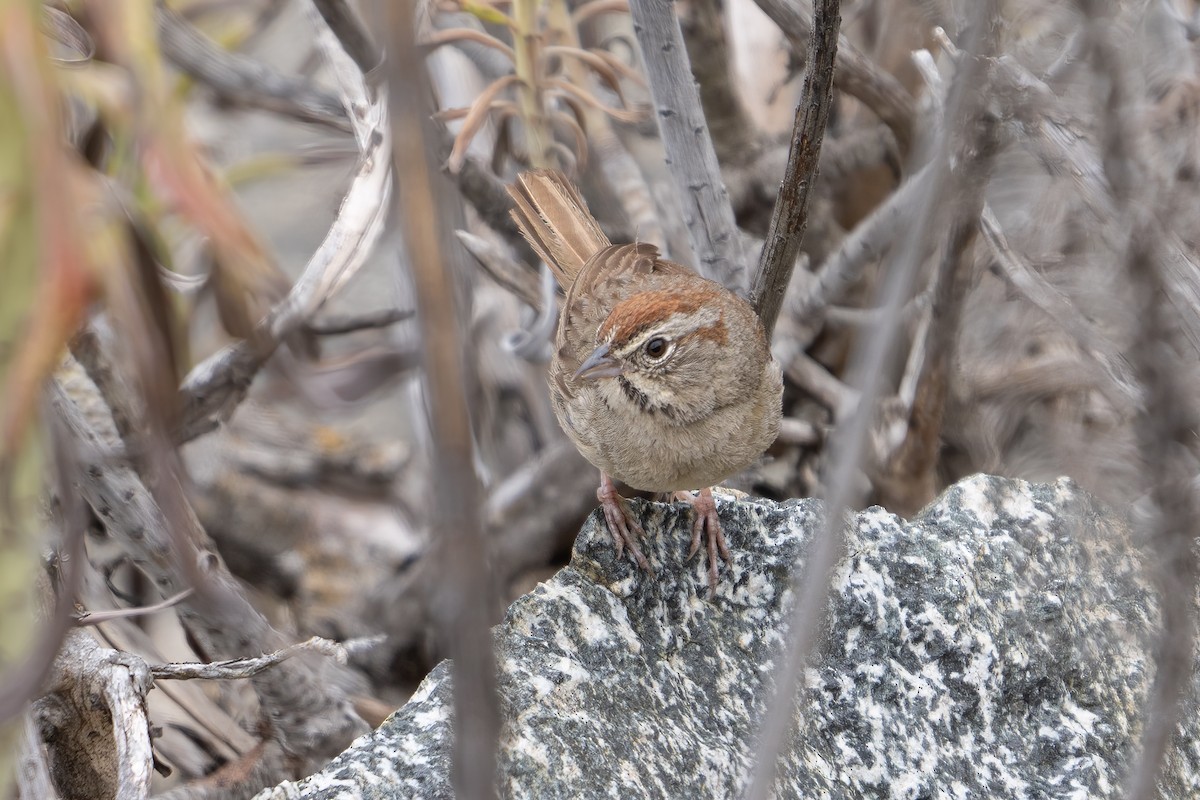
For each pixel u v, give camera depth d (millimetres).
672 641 8453
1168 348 4594
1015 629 8547
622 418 8844
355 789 6887
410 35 2809
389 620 11969
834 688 8195
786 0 11172
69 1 6707
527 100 11336
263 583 12930
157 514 8977
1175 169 6496
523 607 8227
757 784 3936
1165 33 7465
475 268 13195
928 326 10898
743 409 8922
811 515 8875
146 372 5395
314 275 8883
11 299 4062
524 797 7148
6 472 5461
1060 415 9594
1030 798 8117
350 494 13523
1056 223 8094
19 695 4699
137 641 10406
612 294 9531
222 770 9898
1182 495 4691
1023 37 6191
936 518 8938
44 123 3877
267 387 11289
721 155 14148
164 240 8211
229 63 11578
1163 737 5000
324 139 13227
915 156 10781
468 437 2930
